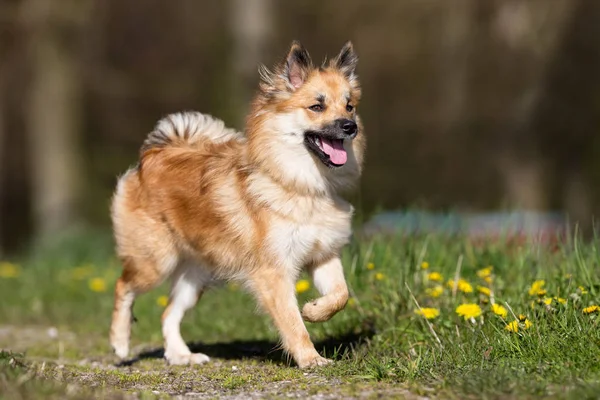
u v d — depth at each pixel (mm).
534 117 30766
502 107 31562
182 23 35094
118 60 34875
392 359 7754
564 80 30172
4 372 6742
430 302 9344
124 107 36438
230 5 31266
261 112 8656
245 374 8062
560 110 30531
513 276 9922
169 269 9625
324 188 8461
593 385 6184
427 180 33781
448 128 33062
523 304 8531
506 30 30047
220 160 9109
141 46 35281
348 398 6637
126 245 9750
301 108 8477
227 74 32906
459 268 9680
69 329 13312
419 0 31219
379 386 6980
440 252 10734
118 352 9883
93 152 36219
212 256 9023
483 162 32875
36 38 29109
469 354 7520
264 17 28031
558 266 9516
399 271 10031
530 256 10000
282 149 8422
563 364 6930
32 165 32062
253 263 8539
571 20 29328
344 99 8680
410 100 33875
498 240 11359
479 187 32969
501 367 6879
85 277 17875
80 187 33250
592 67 29797
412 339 8703
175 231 9383
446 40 31250
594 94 30047
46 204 29688
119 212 9859
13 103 35188
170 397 6891
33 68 30312
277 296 8383
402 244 11141
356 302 9828
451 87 32219
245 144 8859
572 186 31547
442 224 11797
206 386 7543
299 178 8352
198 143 9758
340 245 8633
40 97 29547
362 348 8656
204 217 8977
